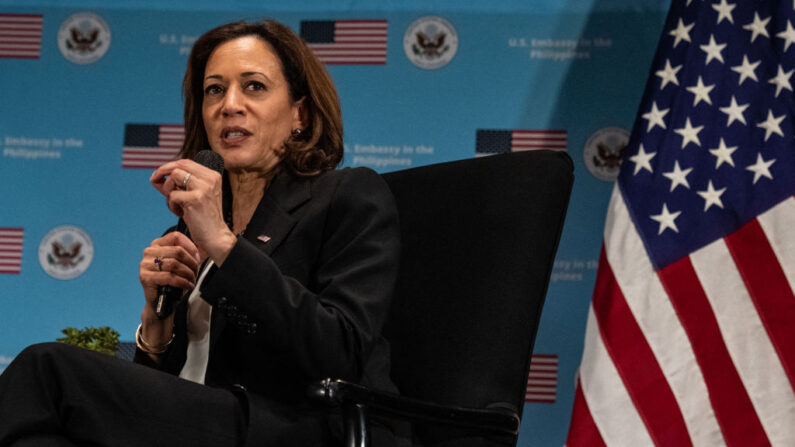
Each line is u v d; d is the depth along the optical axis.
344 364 3.46
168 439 3.04
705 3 7.21
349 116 8.05
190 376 3.88
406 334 4.11
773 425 6.33
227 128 4.20
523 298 3.90
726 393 6.44
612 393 6.55
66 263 8.03
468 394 3.82
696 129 6.95
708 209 6.75
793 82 6.82
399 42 8.09
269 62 4.32
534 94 7.93
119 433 2.95
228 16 8.23
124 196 8.09
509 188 4.09
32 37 8.27
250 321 3.37
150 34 8.26
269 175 4.29
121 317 7.94
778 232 6.60
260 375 3.61
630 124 7.80
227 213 4.31
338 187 3.98
